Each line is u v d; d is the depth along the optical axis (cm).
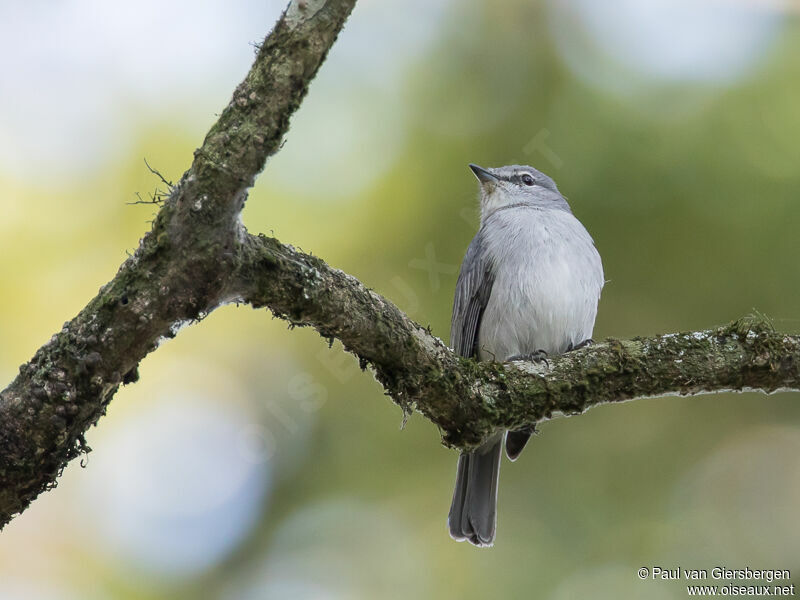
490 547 1050
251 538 1076
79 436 596
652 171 1140
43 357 580
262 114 568
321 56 571
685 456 1086
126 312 580
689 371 748
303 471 1105
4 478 579
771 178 1110
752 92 1141
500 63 1230
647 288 1116
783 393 1094
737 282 1095
